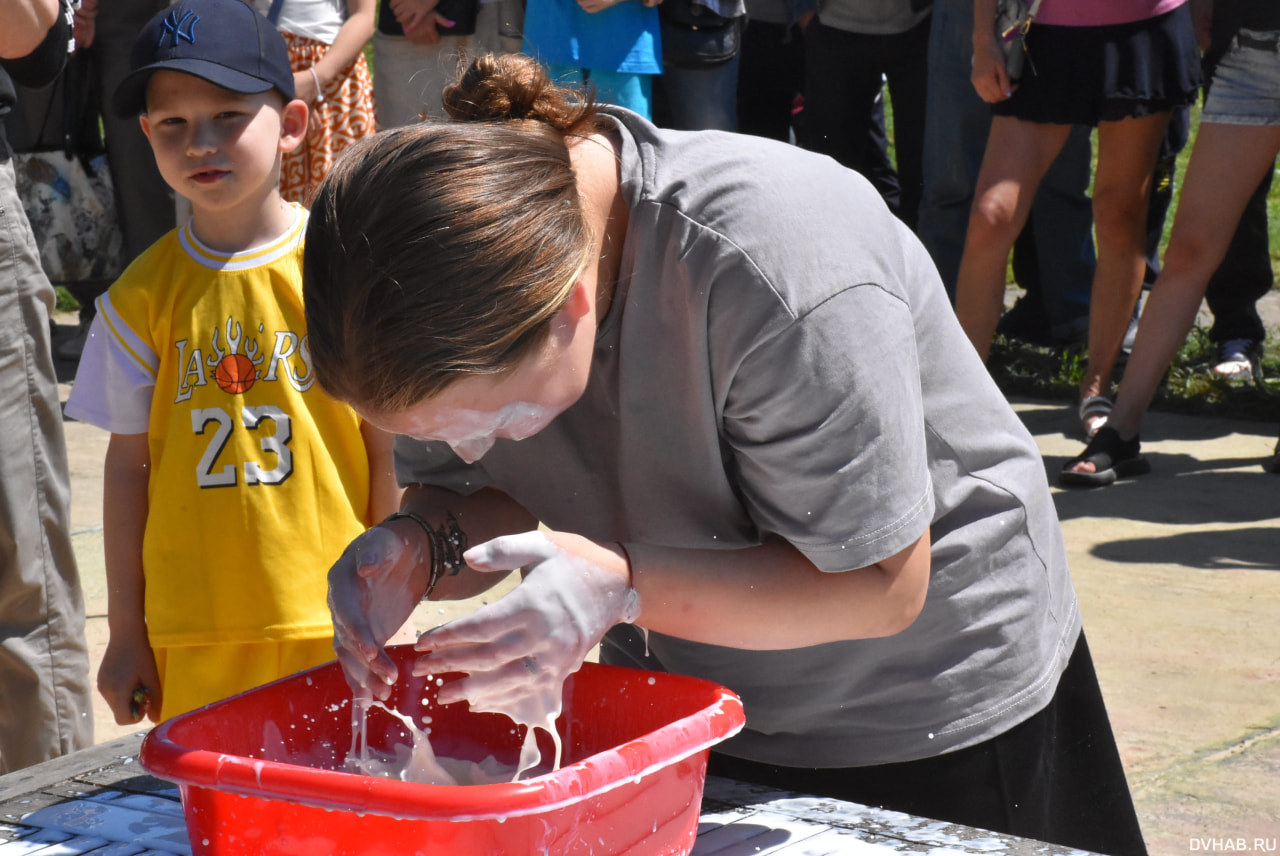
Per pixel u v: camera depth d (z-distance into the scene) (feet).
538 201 3.91
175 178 7.79
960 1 16.81
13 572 8.57
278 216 8.05
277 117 8.04
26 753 8.76
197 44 7.70
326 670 4.93
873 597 4.66
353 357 3.79
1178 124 18.69
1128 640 10.93
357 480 7.86
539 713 4.22
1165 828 8.33
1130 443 14.99
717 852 4.61
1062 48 13.70
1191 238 14.43
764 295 4.37
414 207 3.75
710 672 5.71
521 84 4.49
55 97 17.56
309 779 3.85
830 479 4.49
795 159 4.66
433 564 5.19
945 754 5.58
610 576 4.33
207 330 7.75
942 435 5.30
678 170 4.51
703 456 4.86
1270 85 13.44
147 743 4.21
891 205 23.38
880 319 4.49
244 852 4.07
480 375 3.82
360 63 15.69
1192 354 19.16
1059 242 19.10
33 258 8.46
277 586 7.58
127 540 7.95
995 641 5.56
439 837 3.79
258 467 7.64
